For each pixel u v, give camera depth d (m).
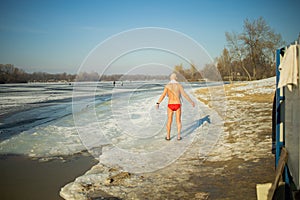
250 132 7.52
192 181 4.23
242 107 12.84
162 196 3.74
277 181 2.90
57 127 9.32
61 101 18.98
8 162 5.52
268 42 35.19
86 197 3.79
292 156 3.15
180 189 3.95
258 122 9.06
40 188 4.20
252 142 6.39
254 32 35.31
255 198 3.52
